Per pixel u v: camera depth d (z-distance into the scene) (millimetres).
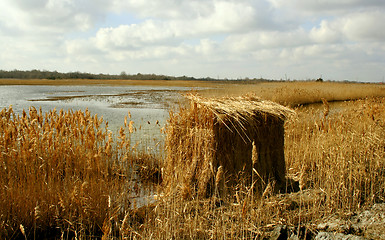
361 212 5598
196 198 6090
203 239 5113
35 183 6141
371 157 7086
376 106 10602
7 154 5965
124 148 10266
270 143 6953
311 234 5141
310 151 8344
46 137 6910
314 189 6672
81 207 5770
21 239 5555
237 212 5551
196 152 6703
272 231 5160
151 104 26797
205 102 6766
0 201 5582
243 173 6570
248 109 6781
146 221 5539
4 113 6867
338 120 9906
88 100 30578
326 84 44531
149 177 8500
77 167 7160
